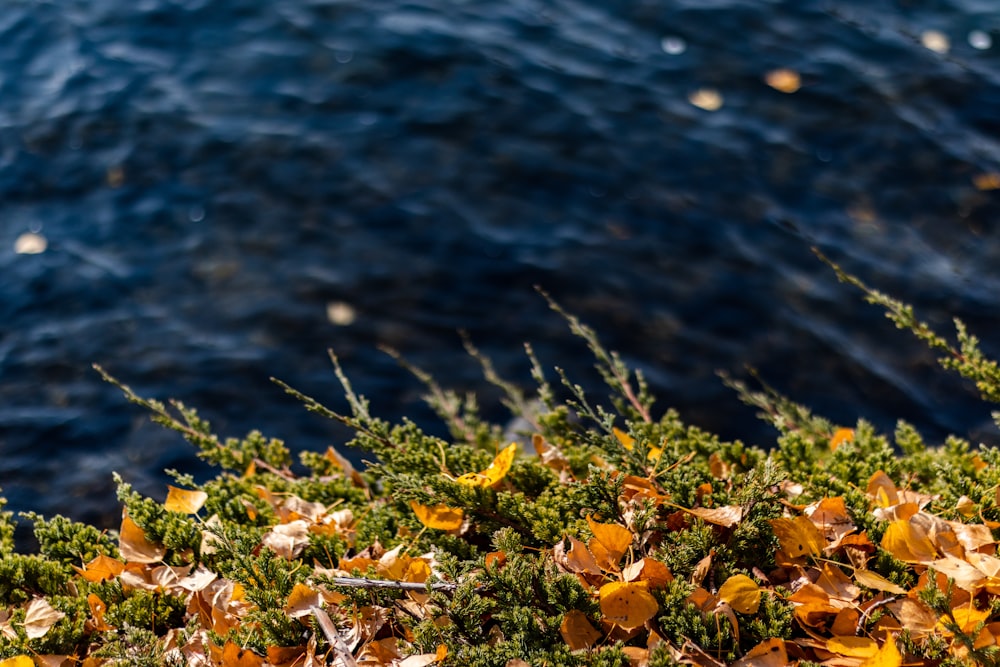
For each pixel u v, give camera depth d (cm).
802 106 704
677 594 173
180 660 180
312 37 789
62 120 681
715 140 671
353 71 745
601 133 679
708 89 727
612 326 521
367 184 627
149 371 486
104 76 733
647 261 566
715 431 456
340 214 600
